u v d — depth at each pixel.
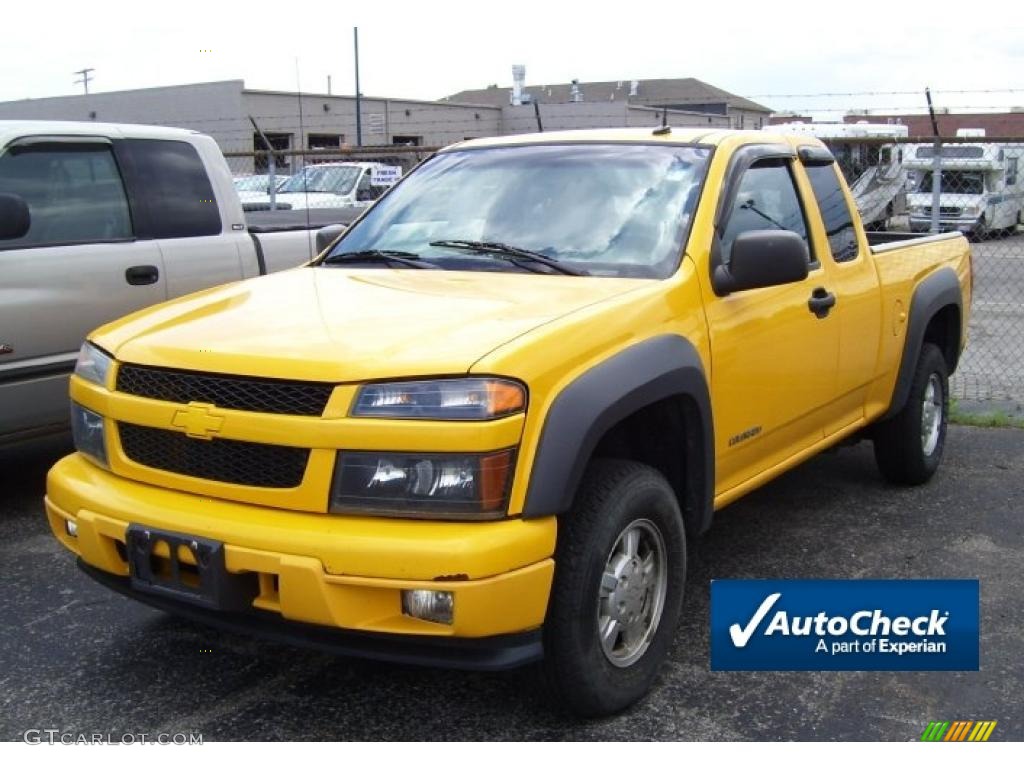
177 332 3.54
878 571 4.83
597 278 3.93
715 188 4.25
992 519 5.55
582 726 3.50
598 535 3.29
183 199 6.40
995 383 9.27
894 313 5.48
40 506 5.79
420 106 30.39
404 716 3.57
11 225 5.30
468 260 4.20
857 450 6.97
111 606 4.46
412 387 3.05
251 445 3.18
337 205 16.36
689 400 3.77
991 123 39.19
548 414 3.14
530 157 4.69
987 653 4.04
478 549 2.95
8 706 3.63
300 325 3.46
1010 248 22.50
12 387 5.48
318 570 2.99
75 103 34.66
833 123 21.67
